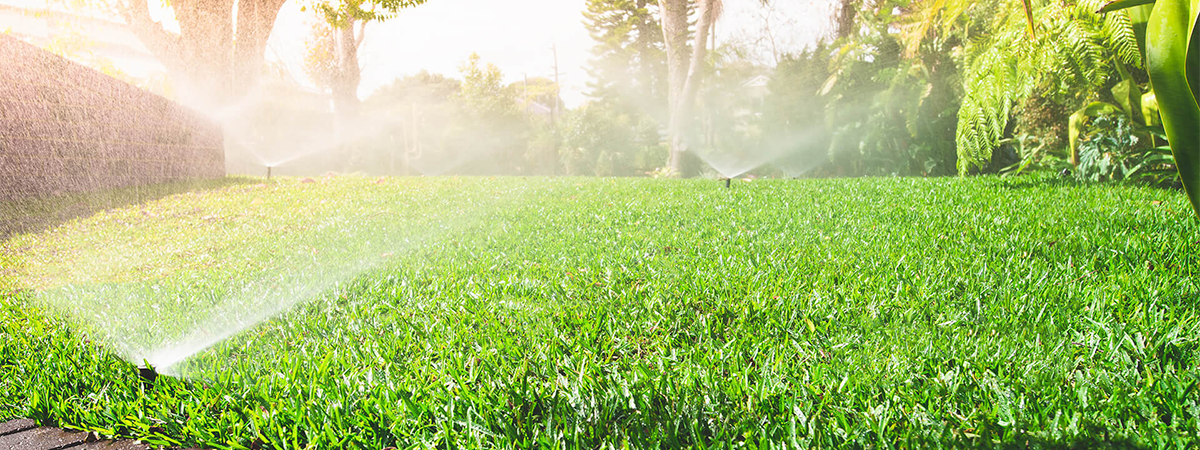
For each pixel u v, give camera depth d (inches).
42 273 114.8
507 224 166.2
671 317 77.0
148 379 61.9
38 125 166.2
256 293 97.3
